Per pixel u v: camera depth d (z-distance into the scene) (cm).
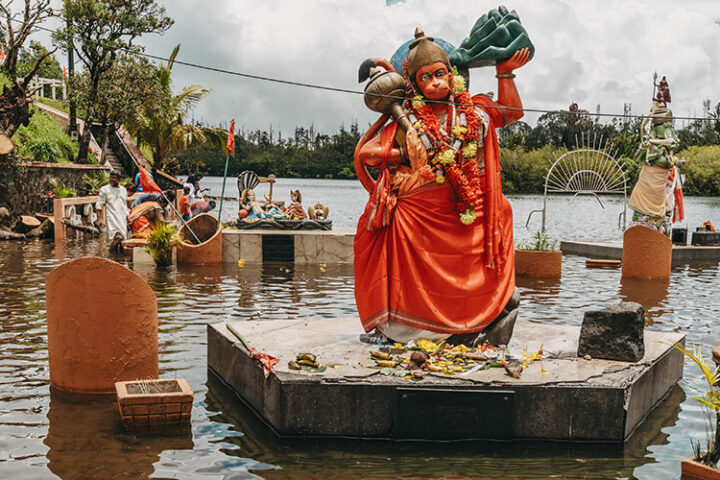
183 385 586
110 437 536
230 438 543
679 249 1916
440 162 652
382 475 483
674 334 734
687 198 6512
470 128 661
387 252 677
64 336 629
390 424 543
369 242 685
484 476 485
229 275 1408
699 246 1986
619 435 545
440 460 510
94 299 623
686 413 618
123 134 4047
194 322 935
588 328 630
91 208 2384
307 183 10194
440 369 569
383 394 542
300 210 1788
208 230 1683
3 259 1551
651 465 507
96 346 628
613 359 619
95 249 1786
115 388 594
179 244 1562
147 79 2980
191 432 552
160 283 1277
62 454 503
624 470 498
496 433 543
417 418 540
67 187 2522
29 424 559
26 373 691
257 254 1655
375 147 670
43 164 2316
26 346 791
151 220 1795
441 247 664
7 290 1148
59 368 635
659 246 1469
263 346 652
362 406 543
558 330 754
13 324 898
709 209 4709
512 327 676
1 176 2094
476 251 670
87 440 529
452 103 660
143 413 552
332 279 1377
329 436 545
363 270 688
